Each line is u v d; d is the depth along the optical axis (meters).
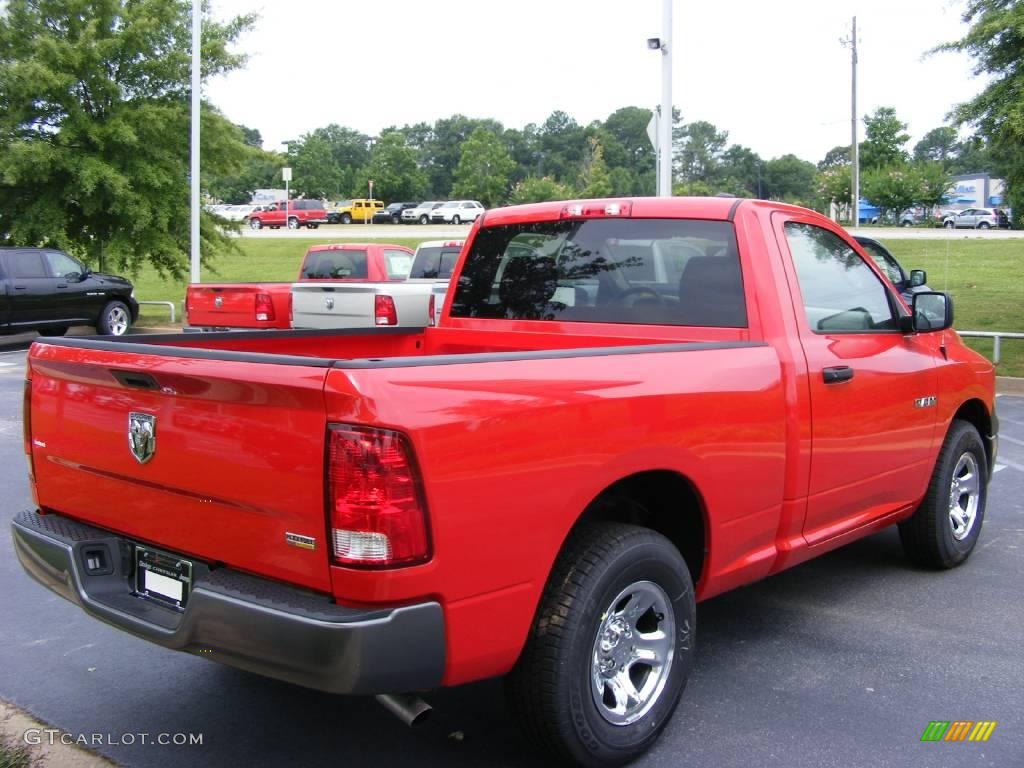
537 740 3.26
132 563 3.46
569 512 3.15
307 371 2.77
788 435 4.07
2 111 20.50
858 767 3.46
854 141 42.94
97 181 20.34
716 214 4.29
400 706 2.94
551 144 114.31
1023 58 13.05
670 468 3.51
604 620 3.27
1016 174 13.98
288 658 2.75
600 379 3.28
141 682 4.22
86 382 3.50
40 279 17.52
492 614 2.96
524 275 4.95
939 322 5.04
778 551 4.19
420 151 123.12
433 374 2.84
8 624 4.88
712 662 4.39
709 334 4.23
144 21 20.95
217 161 22.81
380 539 2.69
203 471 3.06
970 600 5.21
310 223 61.50
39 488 3.86
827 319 4.50
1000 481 7.96
